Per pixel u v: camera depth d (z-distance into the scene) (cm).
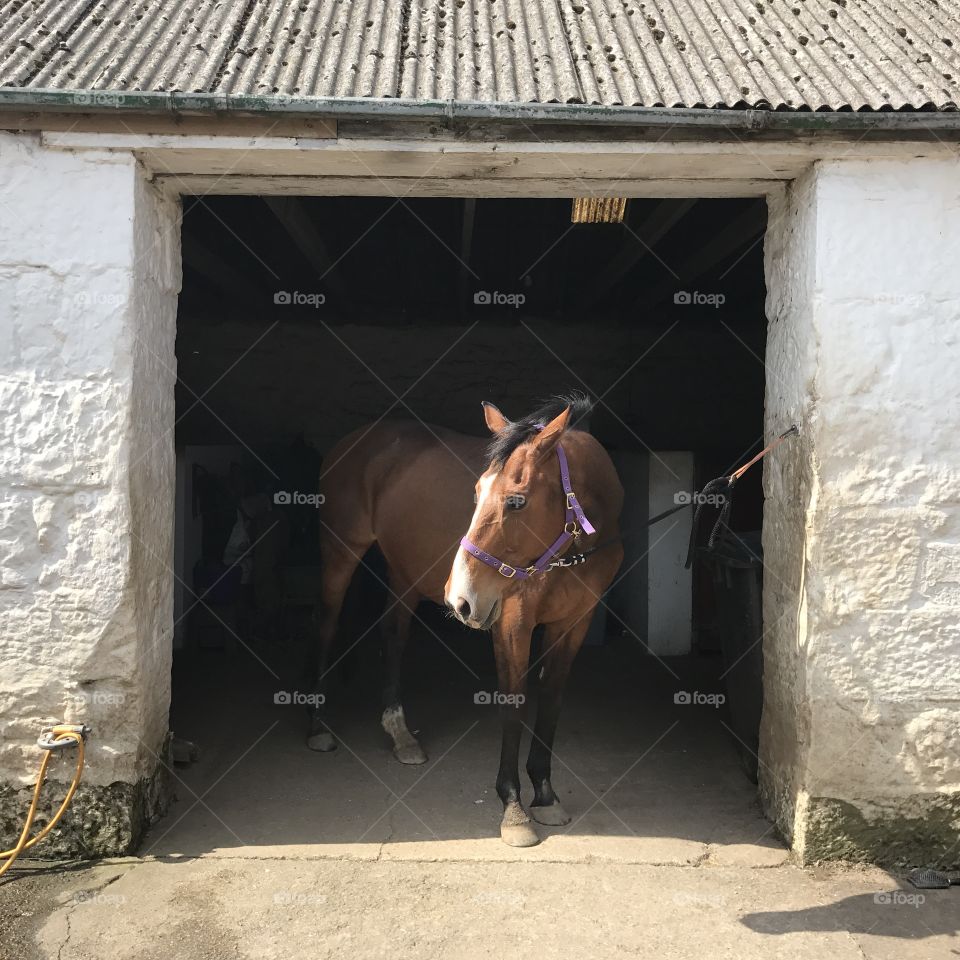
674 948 297
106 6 417
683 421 758
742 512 658
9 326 338
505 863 351
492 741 482
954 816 348
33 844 335
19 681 343
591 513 369
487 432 746
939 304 342
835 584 343
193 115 327
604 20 420
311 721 473
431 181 375
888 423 342
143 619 356
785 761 369
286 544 668
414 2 439
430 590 452
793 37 400
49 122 329
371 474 473
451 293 719
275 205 426
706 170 359
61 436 339
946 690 345
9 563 340
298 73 355
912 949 298
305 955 292
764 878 341
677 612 648
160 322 377
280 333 736
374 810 397
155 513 372
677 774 439
